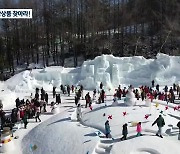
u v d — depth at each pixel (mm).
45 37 73812
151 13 71812
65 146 23172
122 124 25109
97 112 28672
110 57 46594
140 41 69562
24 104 33312
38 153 23547
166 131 24047
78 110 28297
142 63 46500
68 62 66812
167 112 28344
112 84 44594
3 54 70500
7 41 70250
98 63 46250
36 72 47688
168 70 45188
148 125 24578
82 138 23578
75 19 71625
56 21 70562
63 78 46750
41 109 33281
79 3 71062
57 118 29172
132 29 78438
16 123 29828
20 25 72438
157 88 38938
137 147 21047
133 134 23531
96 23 68688
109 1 75062
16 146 25297
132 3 76188
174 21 68125
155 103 31453
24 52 72125
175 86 40969
